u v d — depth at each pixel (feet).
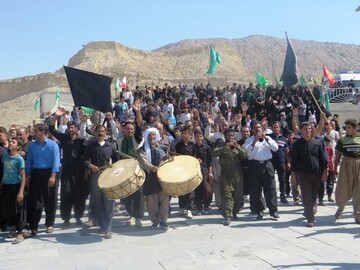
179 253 24.44
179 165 29.50
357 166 30.27
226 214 30.99
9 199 28.02
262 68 568.00
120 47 431.02
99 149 29.19
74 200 31.73
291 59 38.93
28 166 29.07
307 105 85.15
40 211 29.07
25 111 314.96
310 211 29.94
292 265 21.75
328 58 604.90
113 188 26.03
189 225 31.14
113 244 26.73
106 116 37.60
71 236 28.99
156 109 73.31
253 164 32.30
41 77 380.17
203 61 405.80
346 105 101.86
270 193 32.24
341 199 30.99
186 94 96.27
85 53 427.74
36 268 22.66
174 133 40.11
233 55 437.58
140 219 31.01
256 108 55.11
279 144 38.75
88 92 32.27
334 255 23.22
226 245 25.70
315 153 30.09
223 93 96.48
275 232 28.53
